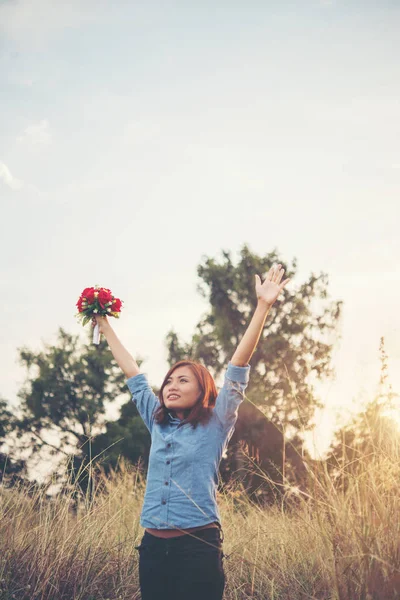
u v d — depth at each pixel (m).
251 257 20.58
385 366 3.96
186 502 2.99
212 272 20.73
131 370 3.68
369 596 2.89
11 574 3.94
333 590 3.17
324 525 3.44
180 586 2.90
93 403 19.00
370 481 3.58
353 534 3.25
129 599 4.05
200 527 2.98
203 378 3.28
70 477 4.87
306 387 4.04
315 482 3.61
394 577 2.94
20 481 4.84
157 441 3.22
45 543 4.12
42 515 4.52
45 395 19.78
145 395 3.56
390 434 3.93
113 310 3.81
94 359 20.34
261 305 3.29
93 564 4.21
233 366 3.24
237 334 20.44
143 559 3.02
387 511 3.33
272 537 4.36
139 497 5.64
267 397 14.41
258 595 3.84
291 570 3.79
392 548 3.13
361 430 3.99
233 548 4.35
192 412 3.19
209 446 3.12
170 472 3.08
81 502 4.90
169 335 20.52
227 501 5.14
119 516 4.92
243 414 13.35
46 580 3.83
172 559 2.94
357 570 3.07
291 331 18.20
